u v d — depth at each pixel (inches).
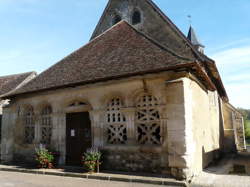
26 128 448.8
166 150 292.0
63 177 311.3
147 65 317.1
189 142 281.6
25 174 340.5
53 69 460.4
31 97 438.0
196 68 297.6
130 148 317.4
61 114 394.6
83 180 289.1
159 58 320.8
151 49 350.9
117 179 283.6
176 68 291.0
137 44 381.1
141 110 324.8
